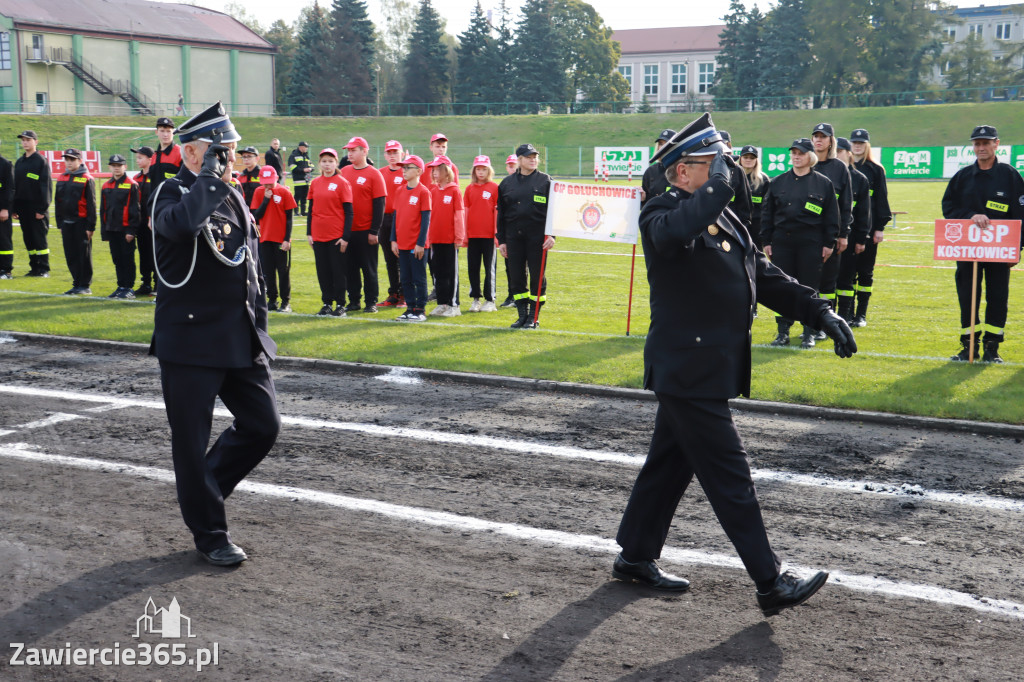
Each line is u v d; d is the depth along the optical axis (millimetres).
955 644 3773
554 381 8258
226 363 4488
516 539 4848
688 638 3826
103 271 16938
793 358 9266
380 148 65188
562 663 3617
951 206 9328
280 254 12555
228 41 73562
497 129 67812
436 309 12398
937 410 7137
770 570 3936
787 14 78625
